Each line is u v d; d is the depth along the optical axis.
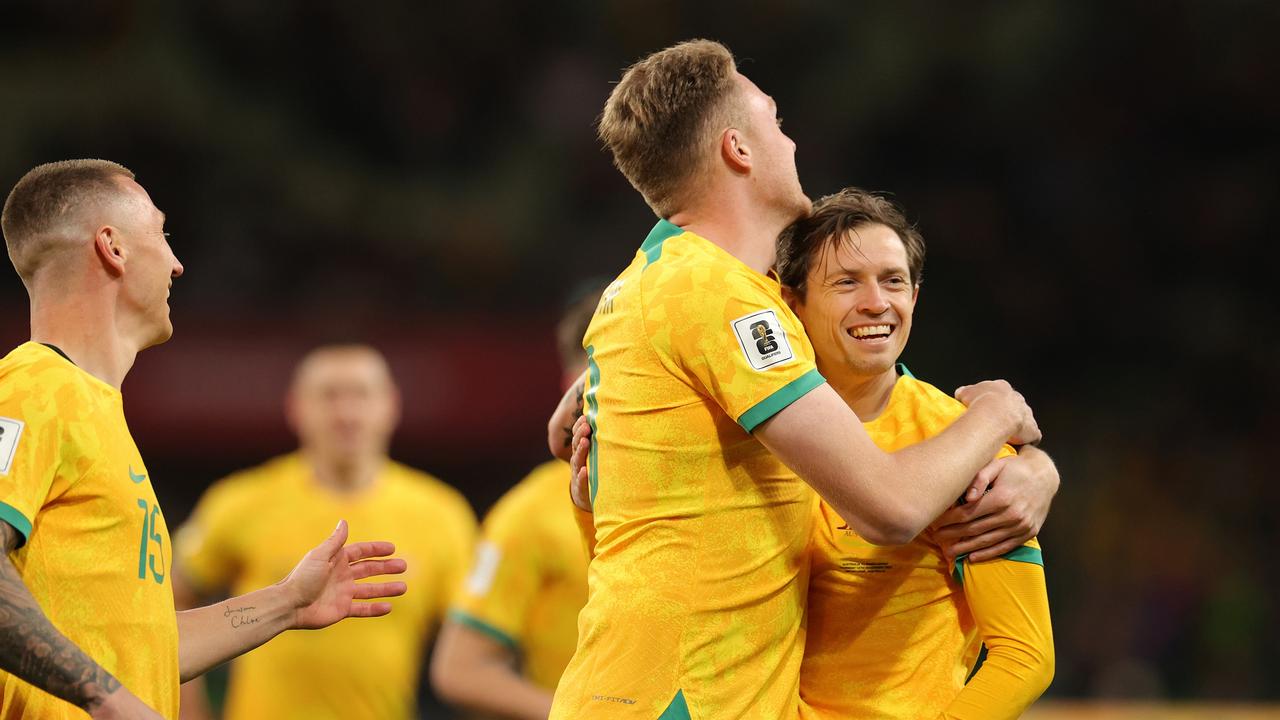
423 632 20.89
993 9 51.69
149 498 10.36
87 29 50.97
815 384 8.98
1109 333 51.00
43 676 9.03
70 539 9.80
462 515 21.86
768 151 9.81
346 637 19.64
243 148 50.41
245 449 43.16
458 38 54.03
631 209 52.06
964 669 10.31
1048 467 9.94
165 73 49.91
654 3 53.94
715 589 9.22
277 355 43.12
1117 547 45.09
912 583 9.89
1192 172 52.25
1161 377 50.19
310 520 20.78
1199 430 48.62
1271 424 48.50
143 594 10.15
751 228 9.79
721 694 9.22
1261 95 50.97
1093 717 21.19
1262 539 45.16
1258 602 42.41
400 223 51.06
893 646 9.87
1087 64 51.28
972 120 51.69
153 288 10.78
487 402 44.44
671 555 9.26
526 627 16.16
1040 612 9.66
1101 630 43.19
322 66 53.19
